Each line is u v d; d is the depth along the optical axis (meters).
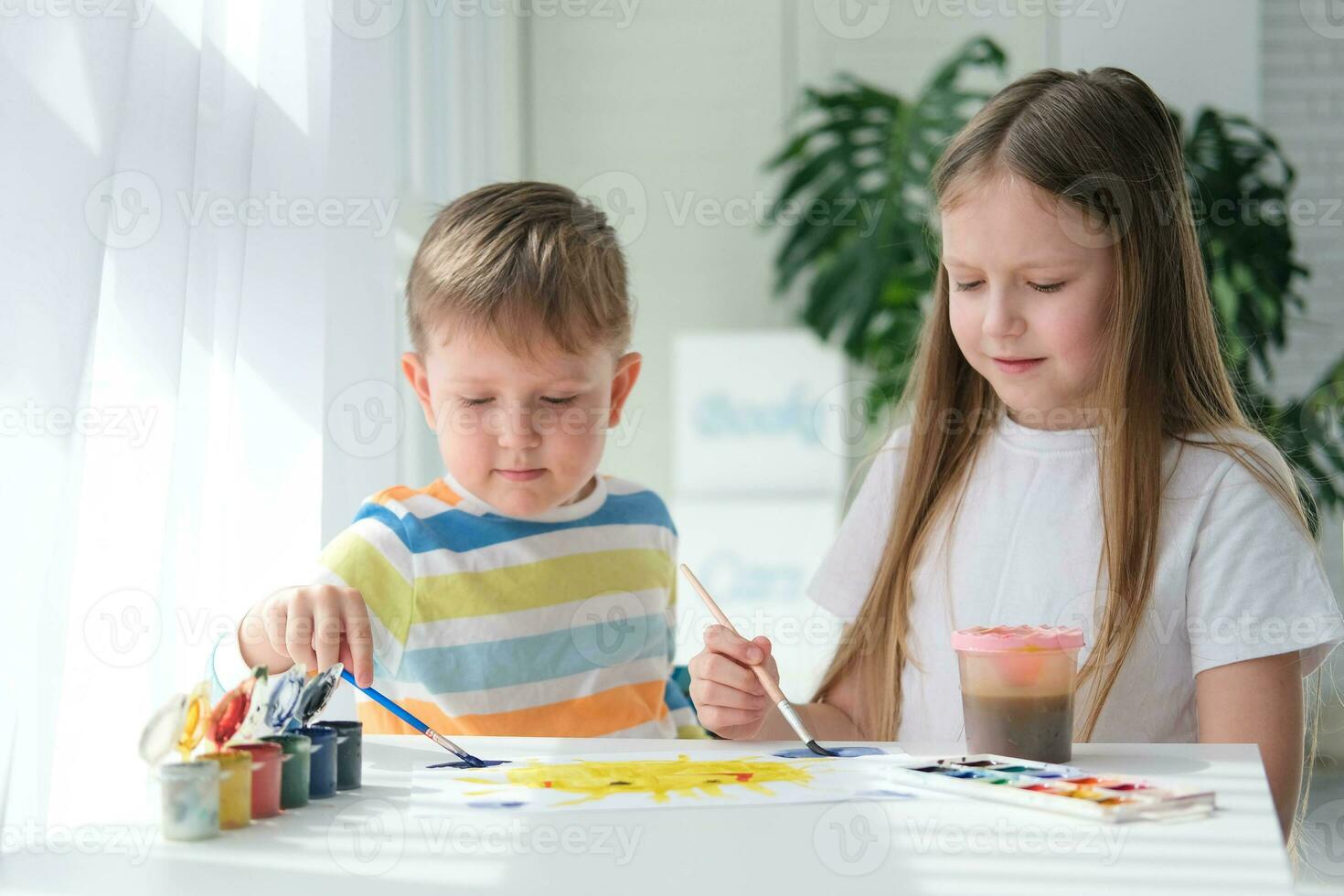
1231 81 3.05
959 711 1.08
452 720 1.12
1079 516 1.08
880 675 1.14
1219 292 2.76
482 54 2.89
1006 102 1.07
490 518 1.19
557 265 1.13
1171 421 1.06
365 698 1.14
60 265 0.81
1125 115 1.05
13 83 0.79
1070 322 1.01
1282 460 1.05
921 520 1.15
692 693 0.89
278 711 0.66
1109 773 0.69
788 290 3.66
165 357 0.96
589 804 0.64
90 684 0.91
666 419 3.65
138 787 0.92
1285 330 2.88
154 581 0.94
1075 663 0.78
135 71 0.94
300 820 0.61
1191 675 1.01
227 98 1.14
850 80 3.48
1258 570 0.97
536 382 1.13
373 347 1.51
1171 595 1.00
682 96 3.71
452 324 1.12
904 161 3.39
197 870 0.52
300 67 1.27
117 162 0.91
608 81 3.72
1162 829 0.57
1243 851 0.53
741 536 3.51
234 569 1.17
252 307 1.23
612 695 1.17
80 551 0.92
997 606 1.08
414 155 2.15
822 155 3.45
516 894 0.49
